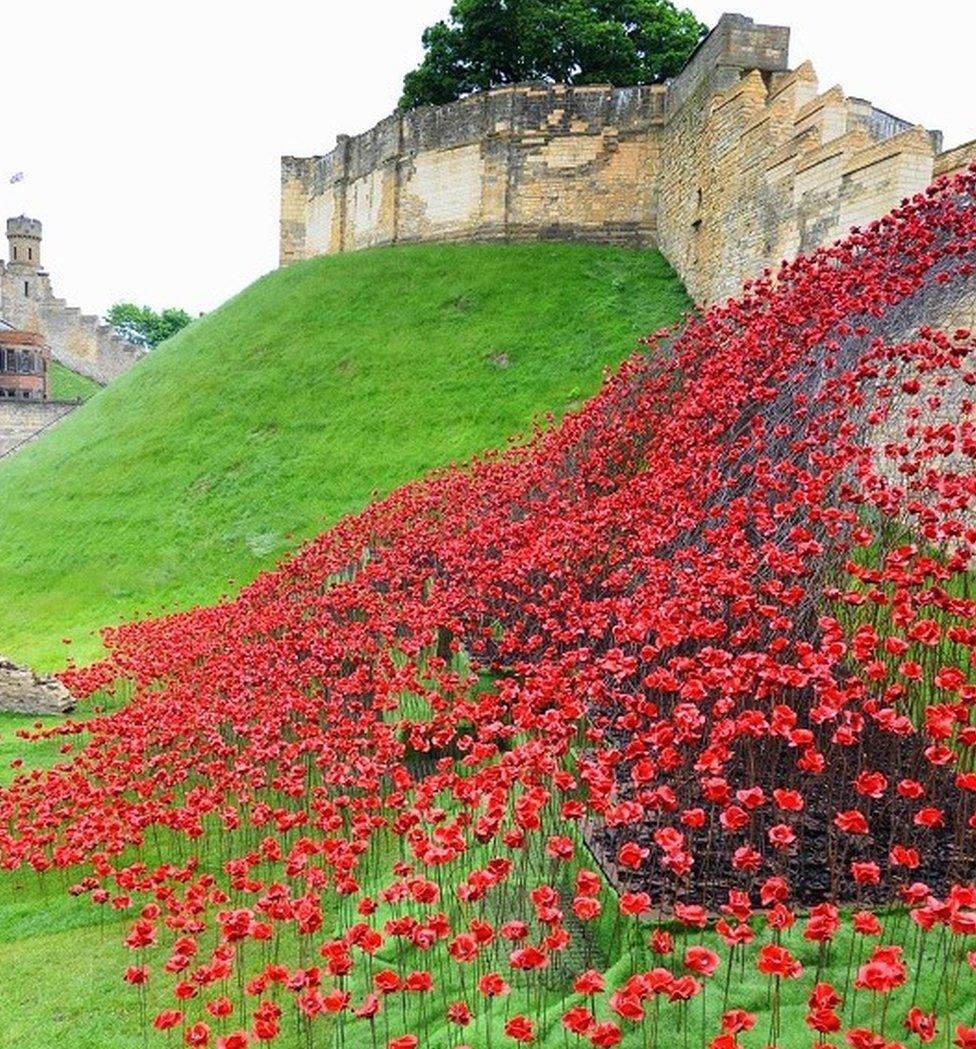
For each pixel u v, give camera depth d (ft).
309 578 49.08
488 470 52.90
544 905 14.66
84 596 71.00
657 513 29.30
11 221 226.58
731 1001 15.39
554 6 120.57
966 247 30.83
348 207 122.93
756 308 42.65
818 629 23.08
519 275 95.55
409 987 14.57
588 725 22.82
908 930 16.39
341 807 26.30
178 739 32.78
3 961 23.59
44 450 104.01
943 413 32.50
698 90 80.43
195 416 92.43
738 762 21.15
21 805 30.30
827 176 52.70
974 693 16.31
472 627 33.50
